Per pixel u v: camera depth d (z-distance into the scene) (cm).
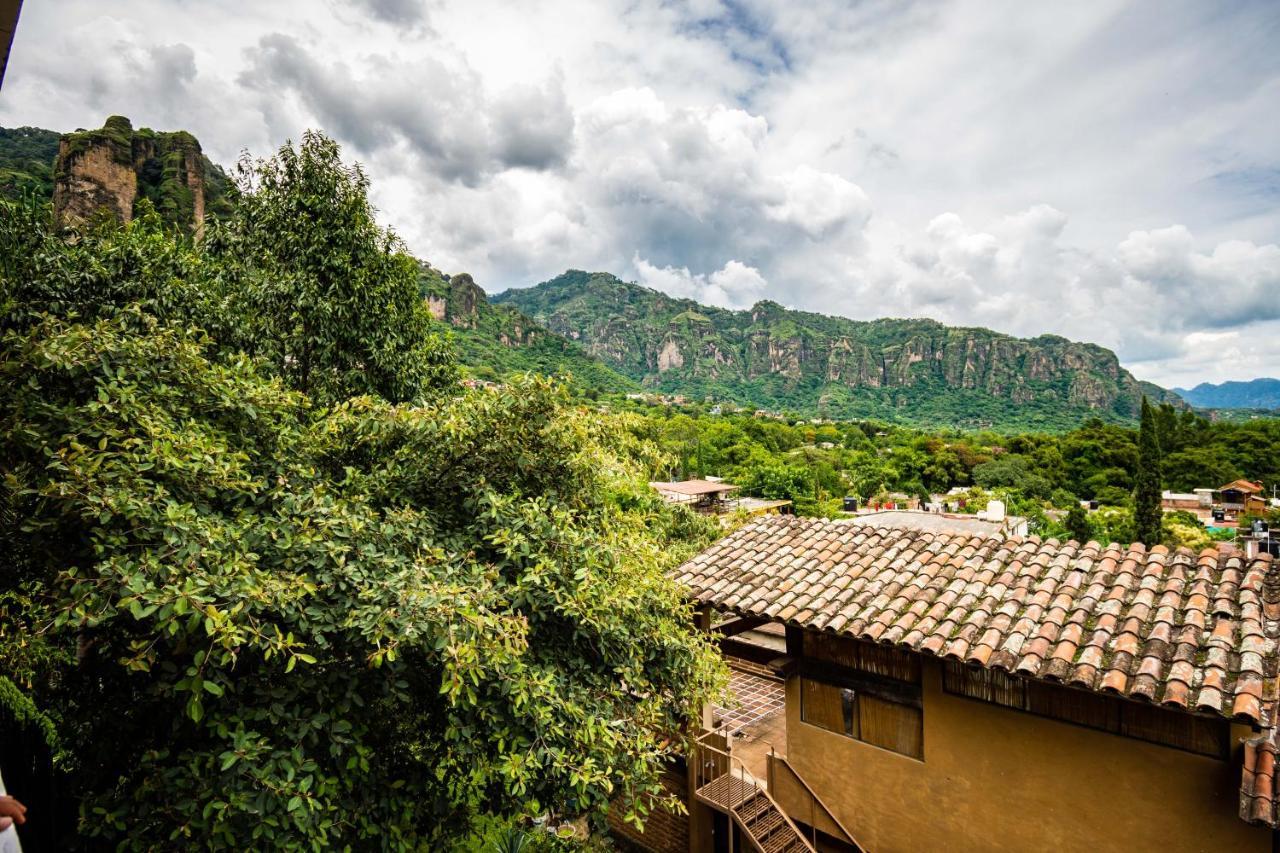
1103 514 5831
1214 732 552
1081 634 606
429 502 645
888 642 652
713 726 947
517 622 482
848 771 759
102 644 480
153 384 525
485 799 584
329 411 777
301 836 423
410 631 433
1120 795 591
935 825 692
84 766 499
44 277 758
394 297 1123
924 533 872
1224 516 6200
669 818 894
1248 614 579
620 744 565
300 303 965
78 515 429
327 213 1028
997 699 658
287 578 450
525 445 645
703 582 850
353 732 480
